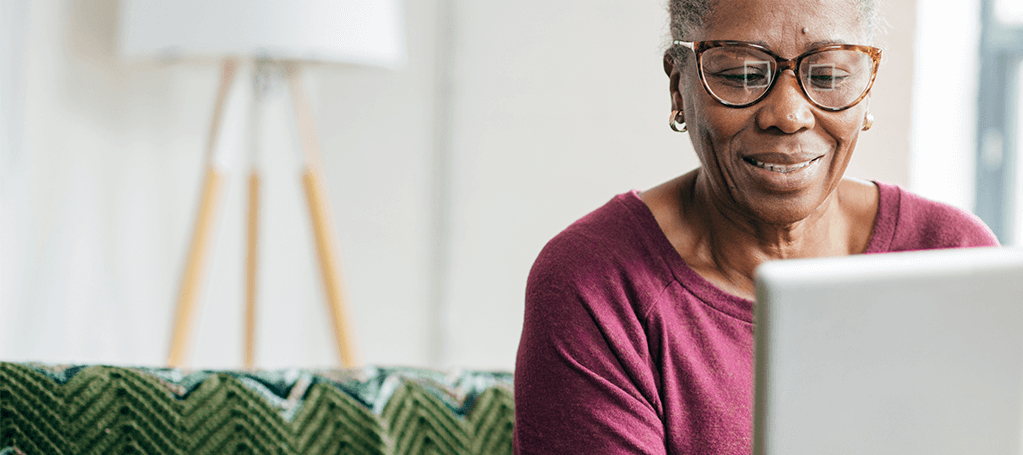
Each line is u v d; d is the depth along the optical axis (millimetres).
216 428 1060
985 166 2973
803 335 491
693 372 846
